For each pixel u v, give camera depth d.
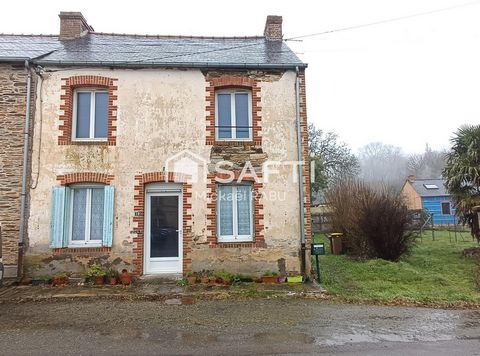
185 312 7.04
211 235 9.83
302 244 9.88
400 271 10.34
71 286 9.00
